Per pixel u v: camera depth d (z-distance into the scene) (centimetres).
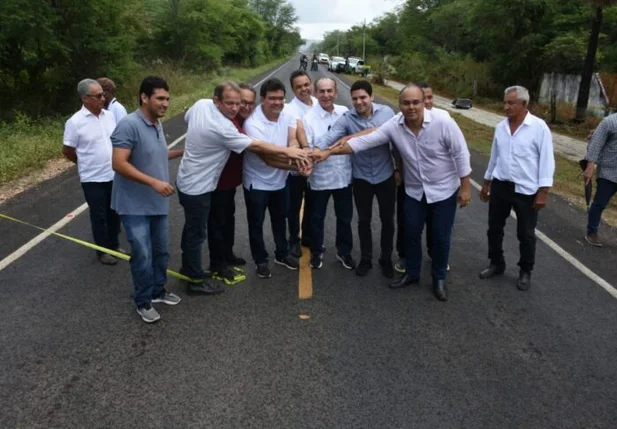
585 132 1891
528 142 480
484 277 534
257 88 2808
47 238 611
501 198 507
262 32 5794
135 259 423
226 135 434
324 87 514
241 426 314
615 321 451
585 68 2030
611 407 340
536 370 378
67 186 837
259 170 490
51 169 952
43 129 1352
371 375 366
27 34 1581
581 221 732
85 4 1720
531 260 504
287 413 326
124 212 419
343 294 493
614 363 388
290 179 552
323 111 526
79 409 327
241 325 432
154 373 364
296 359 384
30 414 321
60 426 312
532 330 433
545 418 328
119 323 430
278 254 552
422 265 567
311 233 545
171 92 2406
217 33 3922
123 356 384
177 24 3409
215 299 479
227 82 432
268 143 452
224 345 401
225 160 457
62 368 368
